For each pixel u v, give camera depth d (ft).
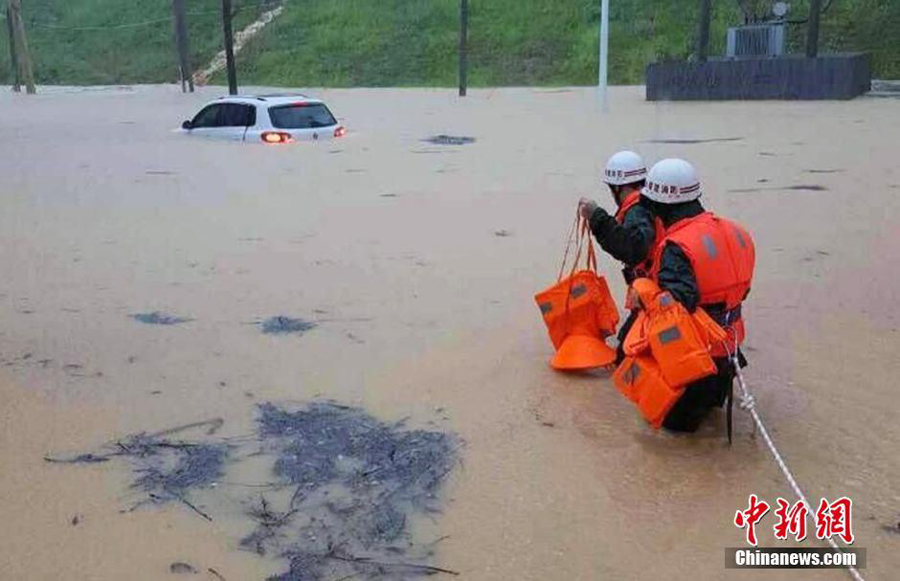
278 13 152.56
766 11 125.18
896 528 11.91
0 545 11.54
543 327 19.81
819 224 29.71
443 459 13.71
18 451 13.98
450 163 46.09
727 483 13.03
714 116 70.54
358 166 45.37
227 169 45.09
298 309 21.31
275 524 11.98
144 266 25.61
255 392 16.28
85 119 77.05
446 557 11.28
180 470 13.39
